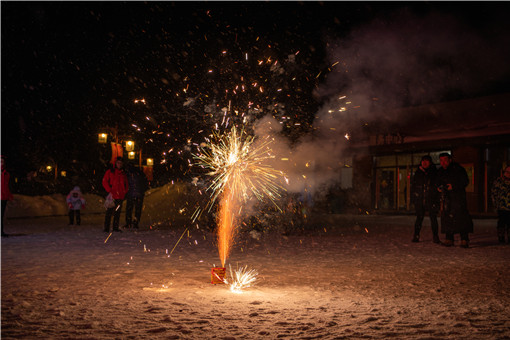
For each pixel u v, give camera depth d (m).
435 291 5.75
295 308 4.73
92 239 12.30
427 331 3.87
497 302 5.09
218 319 4.24
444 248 10.77
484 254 9.66
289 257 9.09
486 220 22.75
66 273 6.97
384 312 4.58
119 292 5.51
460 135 27.42
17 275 6.75
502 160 25.11
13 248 10.27
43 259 8.55
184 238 12.70
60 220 20.59
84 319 4.21
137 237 12.88
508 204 12.05
